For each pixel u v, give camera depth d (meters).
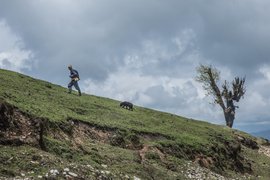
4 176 22.73
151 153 37.28
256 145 70.06
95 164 28.94
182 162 39.22
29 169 24.33
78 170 26.27
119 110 50.75
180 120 60.31
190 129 53.44
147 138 41.78
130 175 29.92
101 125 38.94
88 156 30.53
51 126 32.06
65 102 44.47
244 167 51.25
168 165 36.75
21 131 28.00
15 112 29.23
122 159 32.88
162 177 32.62
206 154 44.53
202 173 38.59
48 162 25.55
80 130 36.34
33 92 43.94
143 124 46.84
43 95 44.22
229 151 51.19
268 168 56.59
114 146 36.84
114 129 39.66
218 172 43.28
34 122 29.22
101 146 34.94
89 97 56.00
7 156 24.77
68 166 26.12
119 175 28.75
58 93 48.97
